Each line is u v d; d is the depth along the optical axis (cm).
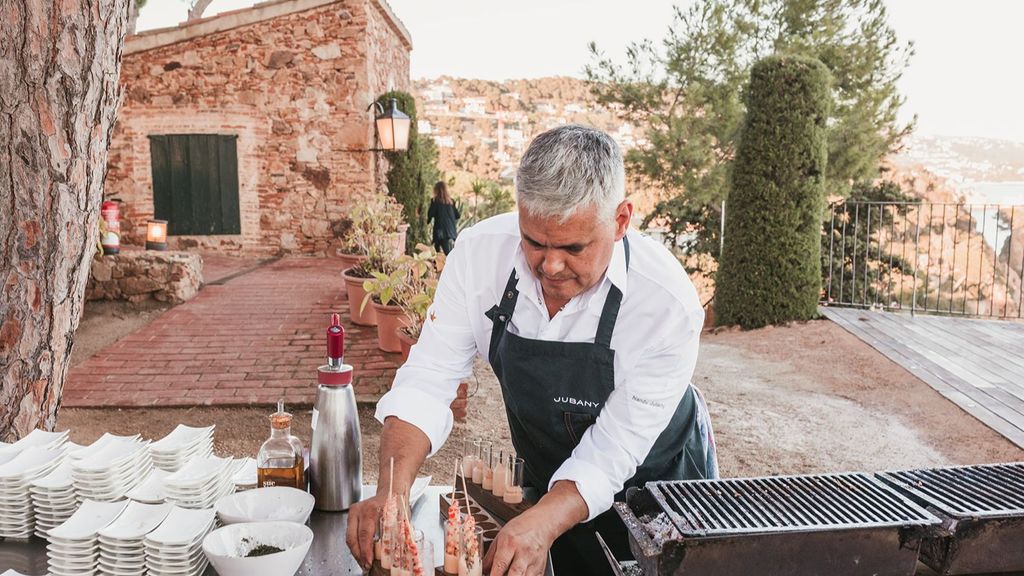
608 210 138
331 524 161
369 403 490
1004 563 134
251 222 1150
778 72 820
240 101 1129
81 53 214
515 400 180
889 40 1131
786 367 689
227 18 1096
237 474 180
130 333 667
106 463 158
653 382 166
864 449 476
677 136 1170
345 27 1118
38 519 152
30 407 219
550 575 147
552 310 170
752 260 849
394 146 986
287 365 570
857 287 1170
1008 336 771
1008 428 493
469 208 1614
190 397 500
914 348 711
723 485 152
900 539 131
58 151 214
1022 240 1523
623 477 162
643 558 132
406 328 492
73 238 222
